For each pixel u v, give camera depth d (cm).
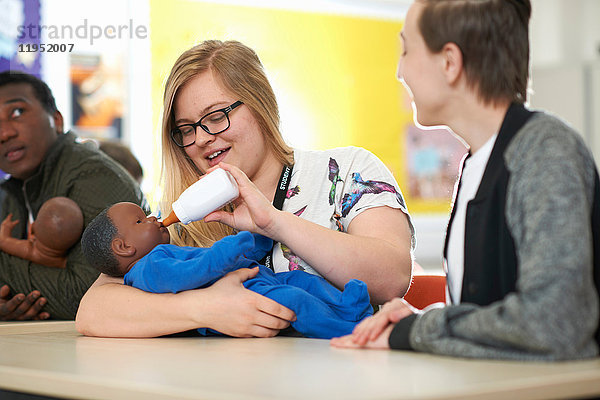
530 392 75
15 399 96
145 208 201
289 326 133
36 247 192
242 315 125
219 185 136
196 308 127
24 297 184
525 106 104
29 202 209
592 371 81
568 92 495
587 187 93
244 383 79
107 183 196
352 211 150
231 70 150
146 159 382
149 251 141
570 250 85
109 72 378
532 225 88
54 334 147
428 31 103
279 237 138
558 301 84
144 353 108
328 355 99
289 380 81
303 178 154
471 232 101
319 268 138
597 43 526
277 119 157
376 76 465
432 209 478
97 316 136
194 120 152
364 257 138
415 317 101
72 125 369
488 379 78
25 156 202
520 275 89
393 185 153
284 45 436
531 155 93
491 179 99
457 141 484
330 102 450
